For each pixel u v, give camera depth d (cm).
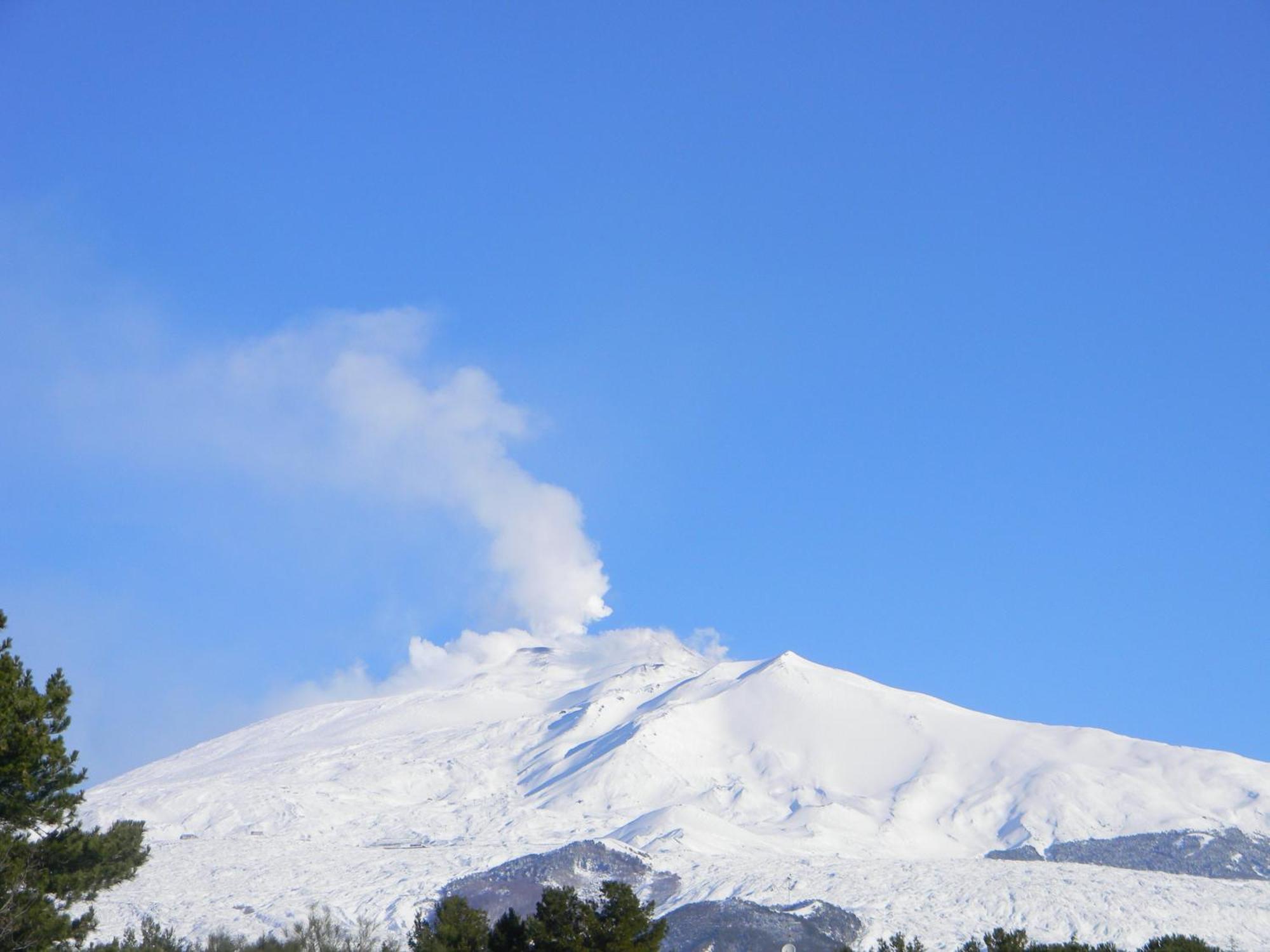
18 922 5503
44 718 6131
